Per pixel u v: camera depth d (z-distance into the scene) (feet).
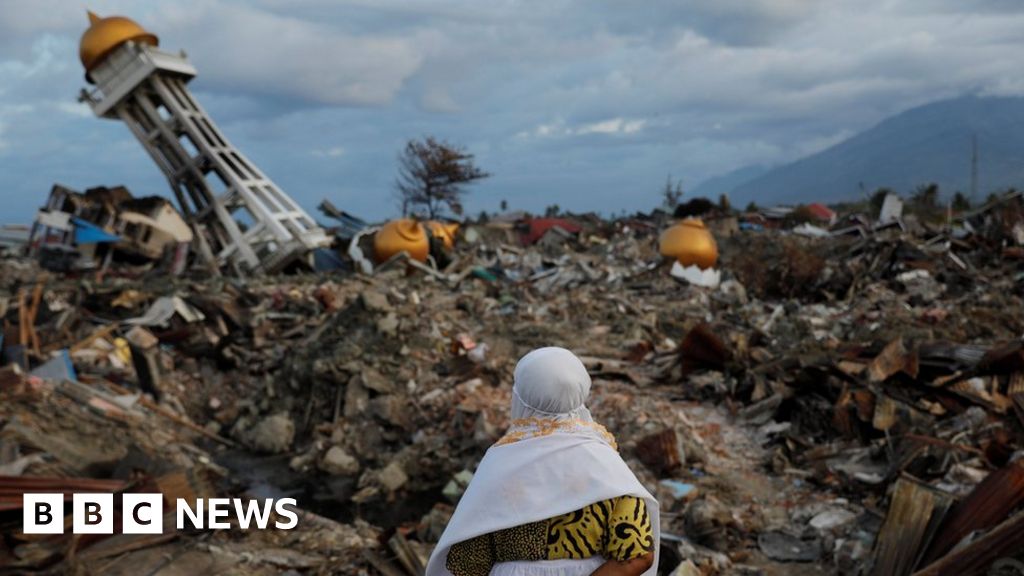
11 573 20.07
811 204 214.07
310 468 44.52
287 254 118.52
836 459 30.19
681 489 28.76
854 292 84.28
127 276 101.04
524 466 6.97
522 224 180.04
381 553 22.29
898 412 30.78
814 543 24.00
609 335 61.16
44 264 98.12
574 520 6.81
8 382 39.73
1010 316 62.80
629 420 37.91
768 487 29.40
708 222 163.22
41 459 30.96
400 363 52.49
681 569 21.18
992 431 28.45
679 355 45.42
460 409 45.78
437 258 115.03
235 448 48.32
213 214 131.54
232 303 68.03
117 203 116.88
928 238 119.85
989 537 16.20
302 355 54.19
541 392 7.21
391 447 46.09
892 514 19.56
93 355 52.85
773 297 88.63
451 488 38.65
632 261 114.83
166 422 47.70
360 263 108.99
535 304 74.84
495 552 7.06
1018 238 106.63
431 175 240.32
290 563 22.84
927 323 62.85
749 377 39.27
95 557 21.49
